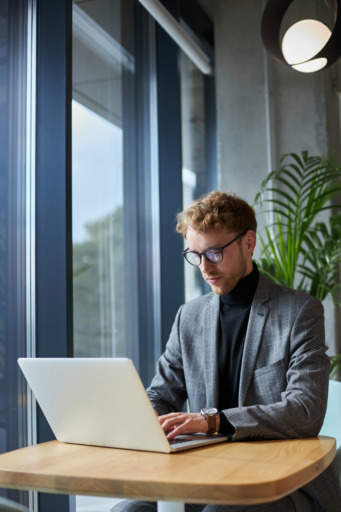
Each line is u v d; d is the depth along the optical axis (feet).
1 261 7.46
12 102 7.72
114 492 3.83
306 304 5.87
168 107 12.08
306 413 5.12
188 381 6.23
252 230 6.10
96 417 4.82
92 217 9.82
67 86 7.65
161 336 11.82
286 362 5.70
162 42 12.21
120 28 10.92
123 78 10.98
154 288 11.90
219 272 5.87
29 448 4.99
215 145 14.40
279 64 13.70
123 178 10.82
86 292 9.58
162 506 4.30
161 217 11.98
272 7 9.62
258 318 5.92
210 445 4.82
